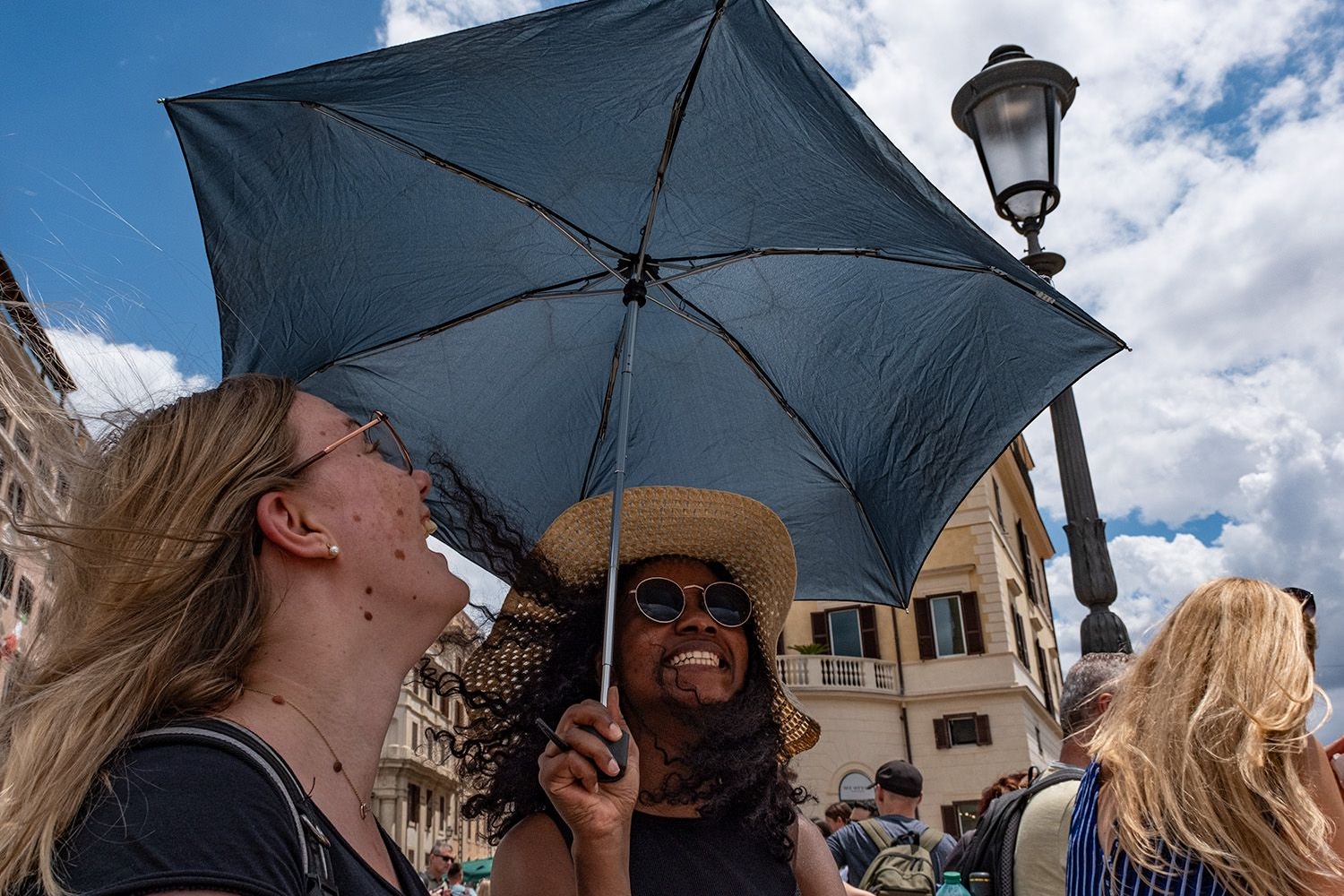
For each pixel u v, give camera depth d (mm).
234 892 1016
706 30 2256
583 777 1623
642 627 2289
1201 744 1964
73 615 1314
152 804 1052
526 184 2574
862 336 2838
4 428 1323
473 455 2863
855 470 2957
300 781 1258
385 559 1489
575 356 2934
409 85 2320
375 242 2633
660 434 2990
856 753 24281
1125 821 2000
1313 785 1941
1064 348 2682
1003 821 2994
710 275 2822
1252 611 2096
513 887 1992
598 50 2283
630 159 2498
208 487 1384
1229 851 1866
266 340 2607
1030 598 30469
